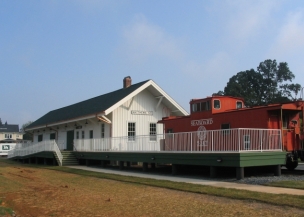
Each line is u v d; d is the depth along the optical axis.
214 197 11.37
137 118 30.47
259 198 10.52
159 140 25.64
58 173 22.45
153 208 9.92
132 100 30.11
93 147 29.14
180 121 22.72
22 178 19.23
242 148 16.78
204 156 17.34
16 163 36.22
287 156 17.20
